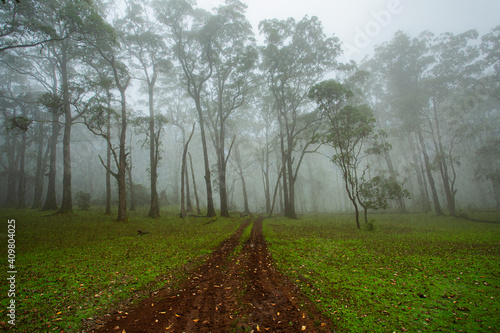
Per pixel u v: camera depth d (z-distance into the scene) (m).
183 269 7.43
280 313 4.62
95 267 7.46
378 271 6.82
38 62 29.19
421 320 4.20
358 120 18.30
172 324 4.32
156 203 23.11
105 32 17.25
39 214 21.64
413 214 28.92
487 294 5.16
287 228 16.59
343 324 4.12
